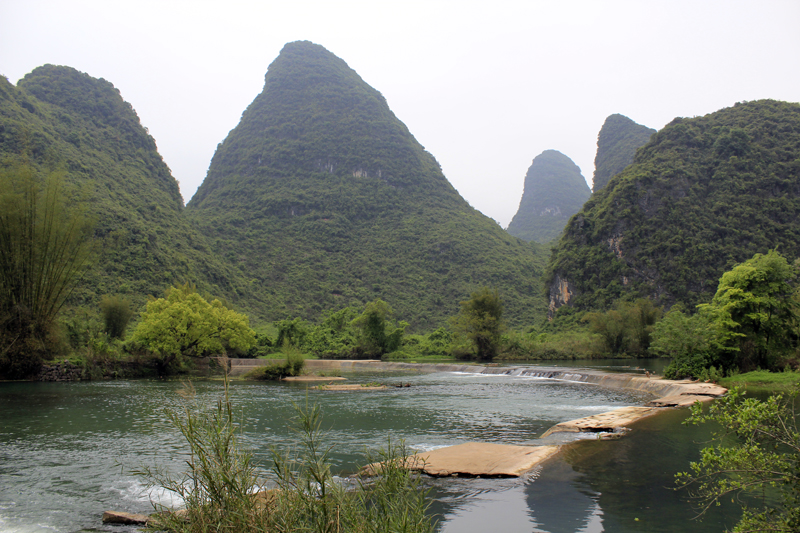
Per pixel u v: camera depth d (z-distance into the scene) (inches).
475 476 476.1
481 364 2301.9
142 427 778.8
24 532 374.3
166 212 4837.6
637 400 1101.1
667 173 4547.2
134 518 389.7
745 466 269.3
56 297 1542.8
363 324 2898.6
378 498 245.8
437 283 5821.9
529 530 347.9
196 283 3907.5
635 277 4247.0
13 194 1407.5
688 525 353.1
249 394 1227.9
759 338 1243.2
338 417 880.3
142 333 1733.5
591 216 4963.1
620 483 454.0
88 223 1582.2
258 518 219.3
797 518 253.0
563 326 4242.1
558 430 703.1
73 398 1125.7
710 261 4025.6
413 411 950.4
